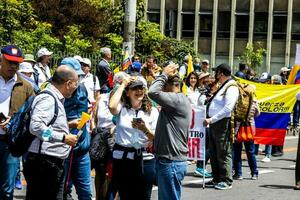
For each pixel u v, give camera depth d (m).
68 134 7.50
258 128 16.38
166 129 8.58
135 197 8.68
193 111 12.33
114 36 30.61
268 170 15.18
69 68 7.60
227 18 54.44
